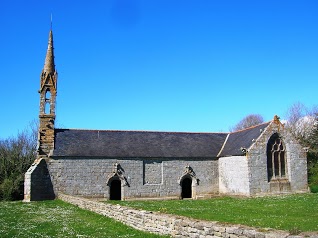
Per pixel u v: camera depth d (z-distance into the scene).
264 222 15.48
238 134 40.81
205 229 11.45
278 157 35.19
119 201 33.47
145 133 40.75
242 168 34.09
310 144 47.62
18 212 22.91
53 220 18.78
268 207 22.95
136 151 36.81
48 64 36.91
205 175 38.34
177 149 38.72
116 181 35.81
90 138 37.50
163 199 36.16
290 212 19.95
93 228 15.81
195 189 37.66
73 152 34.66
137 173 35.97
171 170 37.25
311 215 18.45
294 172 35.25
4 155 47.16
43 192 33.16
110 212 18.64
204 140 41.62
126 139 38.72
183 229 12.35
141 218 14.99
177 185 37.09
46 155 34.16
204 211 21.39
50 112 35.59
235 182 35.34
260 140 34.25
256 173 33.53
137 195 35.59
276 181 34.38
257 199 30.03
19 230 15.91
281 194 34.06
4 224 17.69
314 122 52.66
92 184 34.50
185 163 37.88
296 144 35.88
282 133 35.41
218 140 42.22
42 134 34.78
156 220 13.94
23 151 51.03
